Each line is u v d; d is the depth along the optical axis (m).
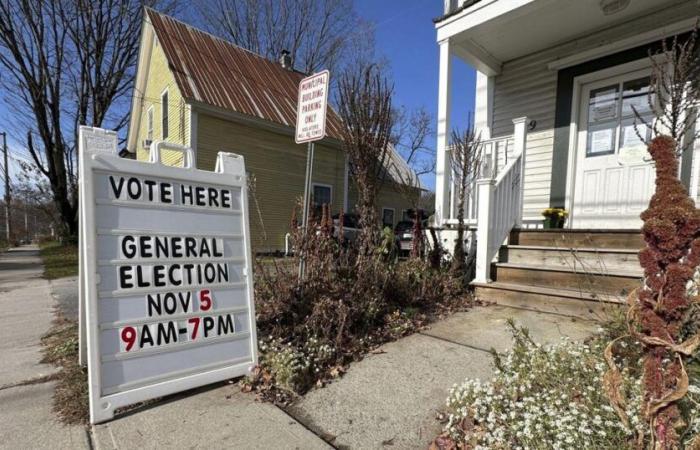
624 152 5.05
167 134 12.81
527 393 1.89
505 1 4.68
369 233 4.34
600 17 4.99
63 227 17.95
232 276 2.64
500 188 4.57
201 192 2.59
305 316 3.27
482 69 6.20
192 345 2.40
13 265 10.95
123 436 1.93
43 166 18.22
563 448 1.50
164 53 11.90
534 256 4.41
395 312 3.75
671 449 1.26
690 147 4.36
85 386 2.48
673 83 3.64
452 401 2.00
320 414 2.15
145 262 2.29
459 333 3.37
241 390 2.45
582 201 5.44
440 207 5.48
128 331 2.19
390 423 2.04
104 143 2.23
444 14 5.60
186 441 1.89
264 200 12.70
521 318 3.62
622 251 3.75
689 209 1.22
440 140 5.45
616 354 2.20
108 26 16.88
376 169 4.48
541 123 5.88
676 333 1.26
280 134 13.10
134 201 2.30
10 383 2.60
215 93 11.77
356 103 4.30
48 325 4.14
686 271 1.21
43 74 16.50
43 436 1.95
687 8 4.57
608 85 5.24
